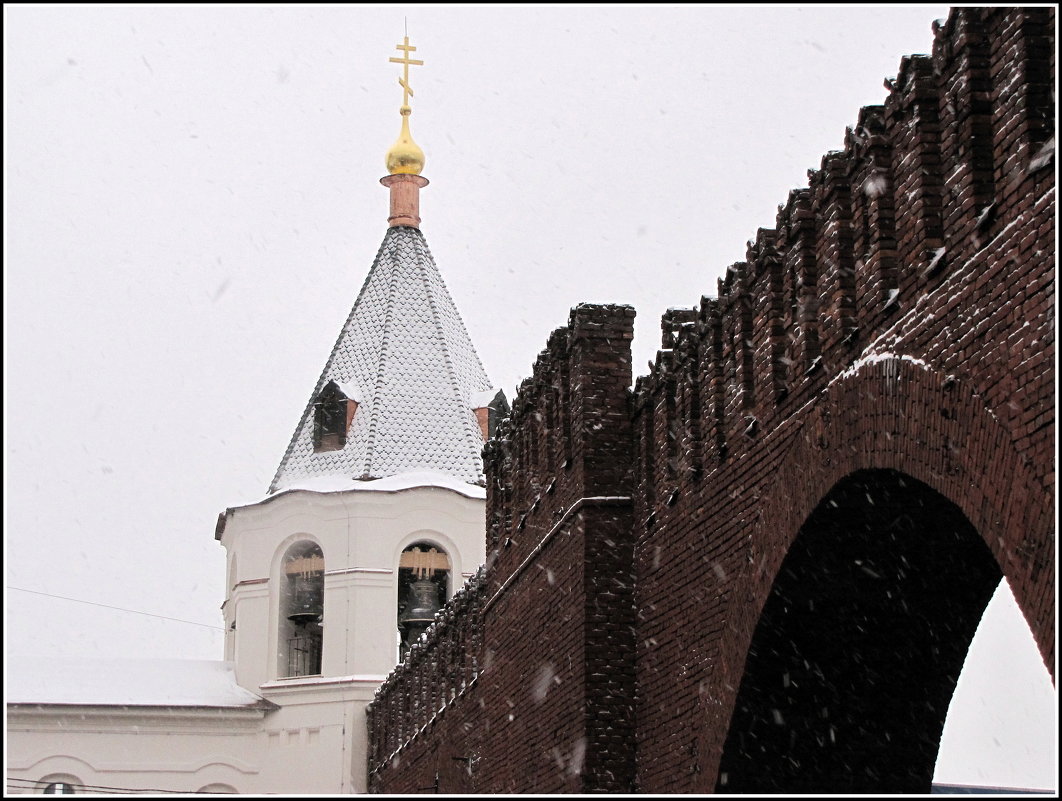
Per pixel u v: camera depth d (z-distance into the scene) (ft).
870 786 61.72
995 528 40.57
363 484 199.21
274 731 197.16
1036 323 39.24
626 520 74.28
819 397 52.95
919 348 45.62
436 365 209.46
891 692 60.49
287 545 201.98
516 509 91.71
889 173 48.85
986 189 42.96
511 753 87.71
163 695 199.41
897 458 46.55
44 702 195.42
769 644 58.90
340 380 208.33
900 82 47.57
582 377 75.87
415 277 214.90
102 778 194.59
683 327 67.10
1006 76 41.88
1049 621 37.83
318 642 204.03
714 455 63.46
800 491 54.29
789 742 61.16
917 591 56.70
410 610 197.16
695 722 64.23
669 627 68.13
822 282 53.67
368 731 189.47
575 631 74.13
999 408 40.78
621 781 71.26
